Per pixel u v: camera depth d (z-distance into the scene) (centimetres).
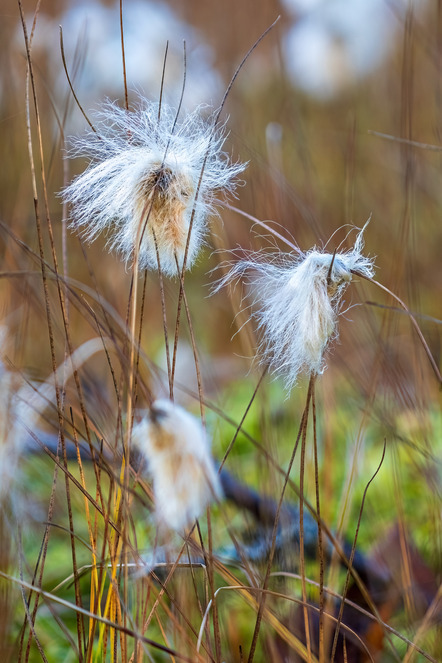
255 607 58
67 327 57
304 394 71
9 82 84
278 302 58
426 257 88
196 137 59
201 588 62
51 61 95
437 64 90
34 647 63
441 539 64
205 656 59
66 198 59
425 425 67
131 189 58
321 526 57
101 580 57
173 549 59
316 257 57
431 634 63
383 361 68
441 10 89
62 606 65
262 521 65
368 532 67
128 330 58
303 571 57
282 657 62
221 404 80
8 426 56
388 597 64
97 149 59
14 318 68
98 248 90
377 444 72
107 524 57
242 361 98
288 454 70
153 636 63
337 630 58
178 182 58
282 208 76
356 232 93
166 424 55
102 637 57
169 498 55
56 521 69
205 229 59
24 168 80
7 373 57
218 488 56
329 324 56
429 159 99
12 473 57
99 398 65
